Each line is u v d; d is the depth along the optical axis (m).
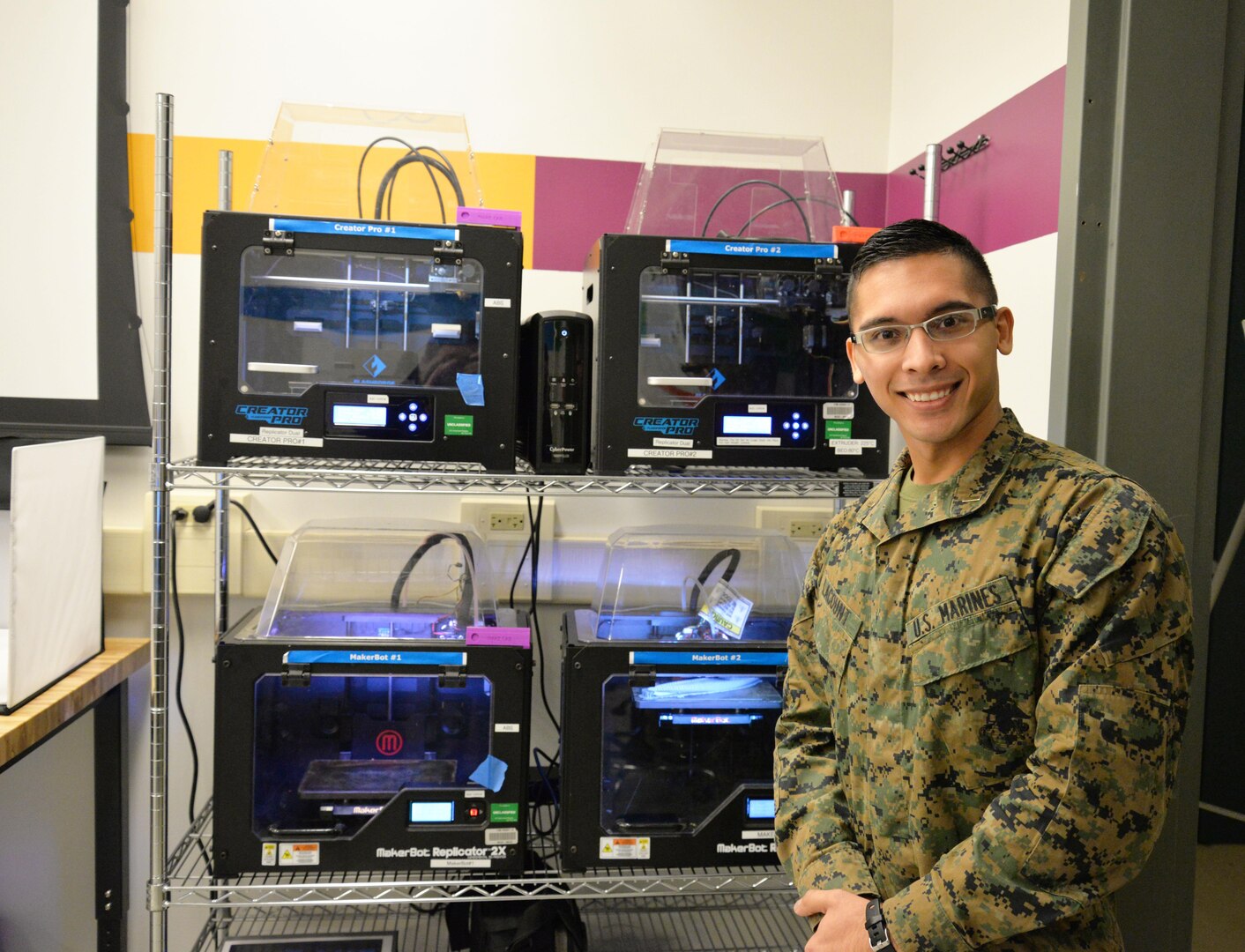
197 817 1.89
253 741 1.46
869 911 0.98
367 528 1.71
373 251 1.45
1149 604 0.90
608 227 1.99
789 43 2.04
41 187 1.81
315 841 1.46
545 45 1.96
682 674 1.50
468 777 1.56
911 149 2.00
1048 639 0.96
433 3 1.93
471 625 1.61
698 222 1.88
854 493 1.65
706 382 1.57
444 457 1.49
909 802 1.04
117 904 1.88
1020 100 1.64
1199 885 1.66
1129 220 1.48
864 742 1.10
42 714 1.47
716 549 1.77
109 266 1.84
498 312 1.48
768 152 1.90
